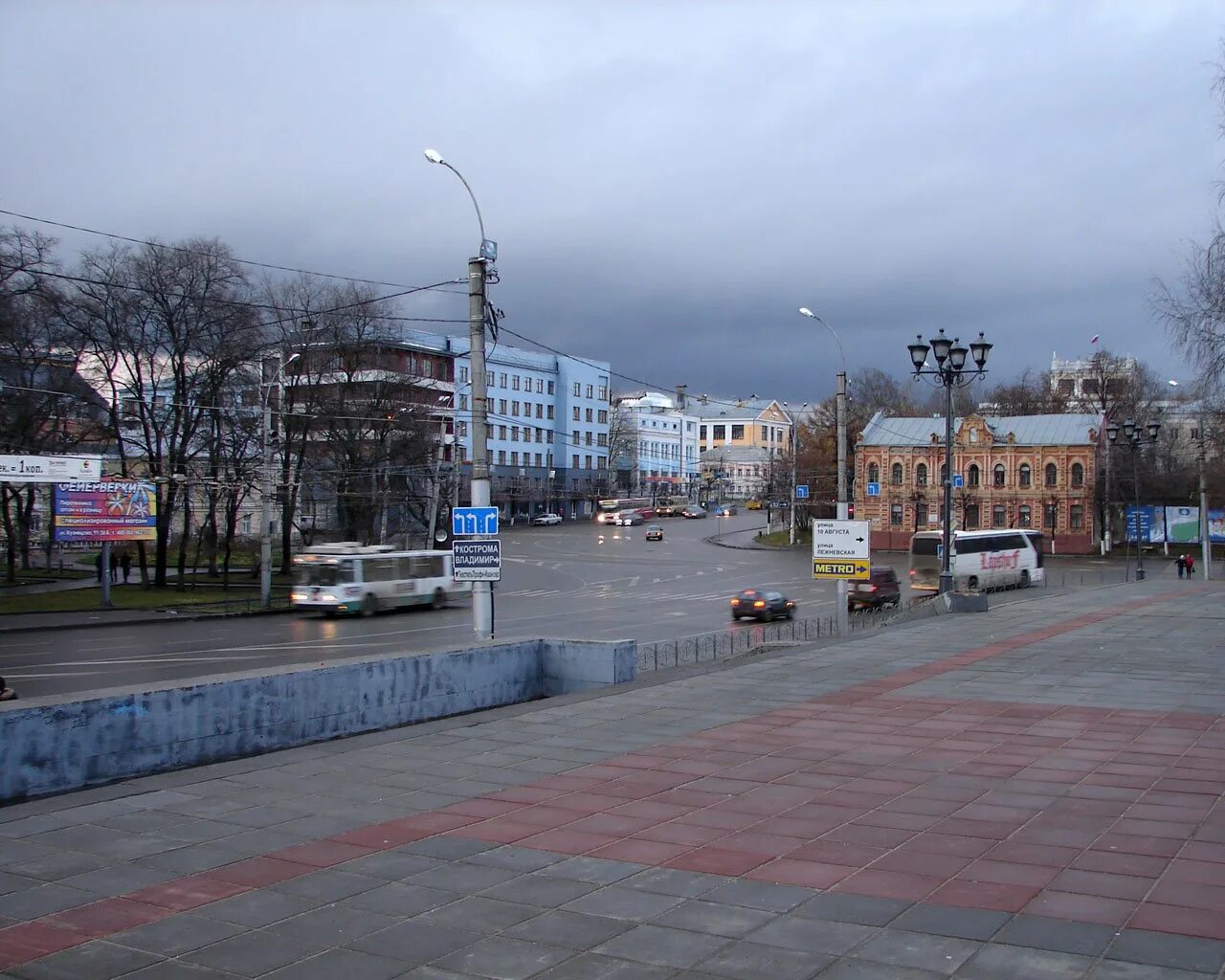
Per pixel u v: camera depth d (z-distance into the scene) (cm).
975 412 11212
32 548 7512
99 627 4006
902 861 773
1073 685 1650
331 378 6166
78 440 4884
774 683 1670
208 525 6806
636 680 1697
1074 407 11200
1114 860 770
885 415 10281
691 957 603
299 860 784
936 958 595
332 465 6275
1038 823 871
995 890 708
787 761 1116
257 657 3047
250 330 5225
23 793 970
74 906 690
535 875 750
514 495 11206
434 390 6956
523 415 11500
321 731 1270
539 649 1681
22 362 4594
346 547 4591
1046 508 8919
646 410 16012
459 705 1491
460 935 639
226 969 592
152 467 5231
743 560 7969
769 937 631
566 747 1188
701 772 1065
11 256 4250
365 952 614
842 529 2934
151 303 5056
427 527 7669
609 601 5028
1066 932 631
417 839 837
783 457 12744
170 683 1123
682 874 749
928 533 5731
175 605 4628
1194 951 599
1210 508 8794
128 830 865
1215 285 2309
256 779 1039
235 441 5312
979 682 1683
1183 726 1300
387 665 1366
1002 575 5500
